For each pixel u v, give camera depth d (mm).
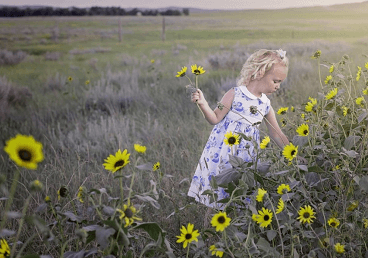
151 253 1985
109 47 31812
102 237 1623
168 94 7859
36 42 38250
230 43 30922
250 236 1916
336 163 2424
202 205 2914
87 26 68500
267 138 2359
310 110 2482
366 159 2396
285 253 2234
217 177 2375
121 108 7387
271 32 46094
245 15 149000
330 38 30094
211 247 1851
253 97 2914
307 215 1954
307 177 2301
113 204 1797
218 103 2516
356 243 2057
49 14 107000
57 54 24484
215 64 13375
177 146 4613
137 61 18234
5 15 99938
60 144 5027
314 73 8266
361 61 7348
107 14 119688
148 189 3359
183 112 6395
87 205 2779
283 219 2133
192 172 3600
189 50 25734
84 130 6016
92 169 3996
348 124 2555
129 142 5082
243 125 2932
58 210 1942
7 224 2756
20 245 2561
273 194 2242
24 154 1285
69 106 7863
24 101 8977
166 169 3844
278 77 2879
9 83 9297
